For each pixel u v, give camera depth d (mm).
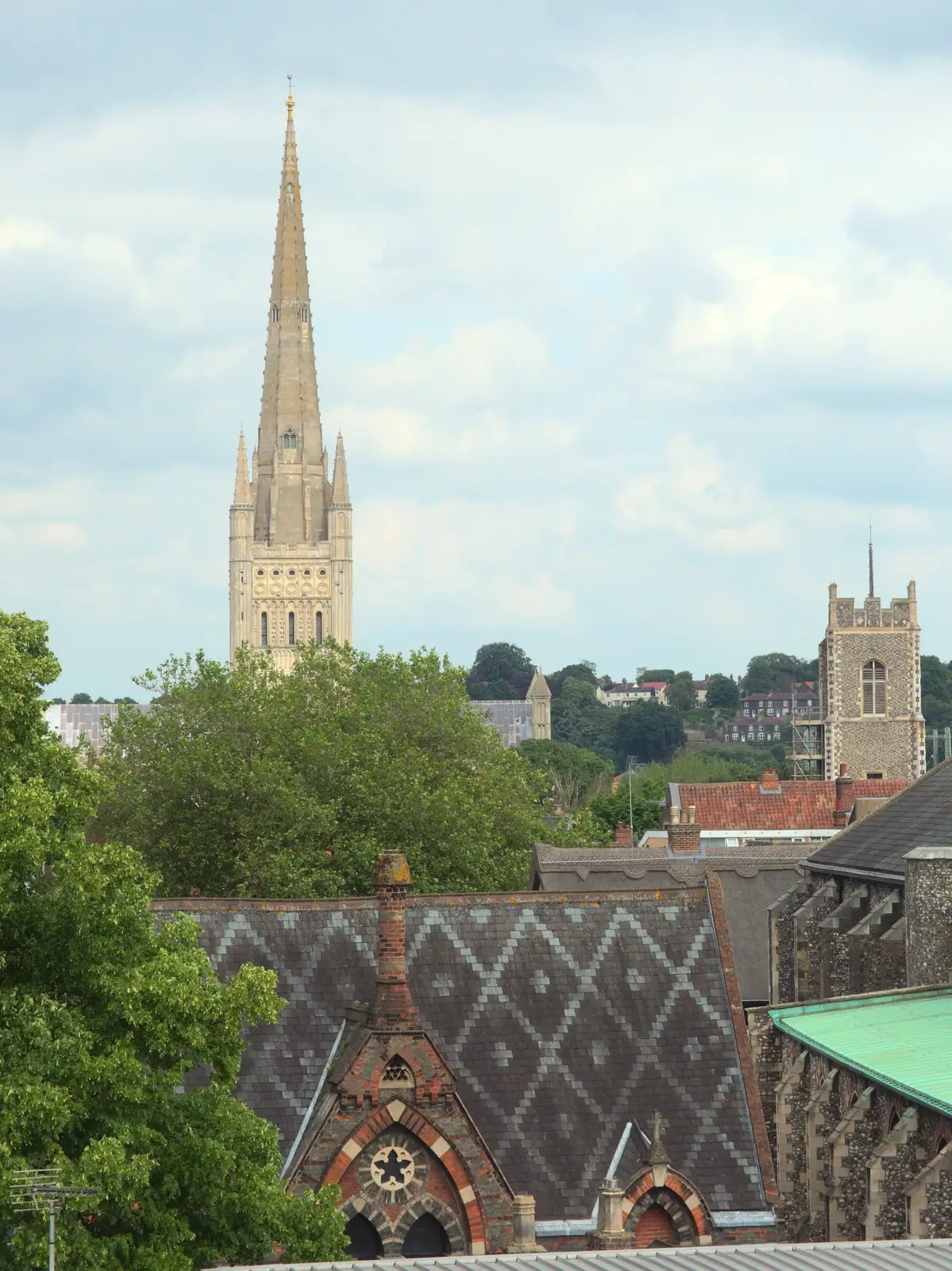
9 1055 76875
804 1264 72938
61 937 82312
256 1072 99875
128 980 79250
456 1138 94125
